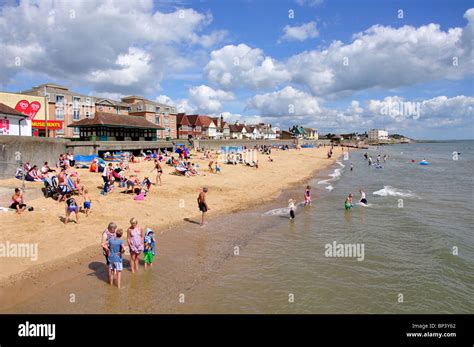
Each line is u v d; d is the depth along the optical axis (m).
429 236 16.92
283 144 113.69
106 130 50.66
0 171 22.38
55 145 31.05
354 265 13.05
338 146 166.12
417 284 11.52
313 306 9.95
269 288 10.98
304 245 15.31
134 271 11.73
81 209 17.69
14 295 9.62
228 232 16.91
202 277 11.62
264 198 26.44
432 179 42.19
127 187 22.55
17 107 40.97
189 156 47.94
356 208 23.59
